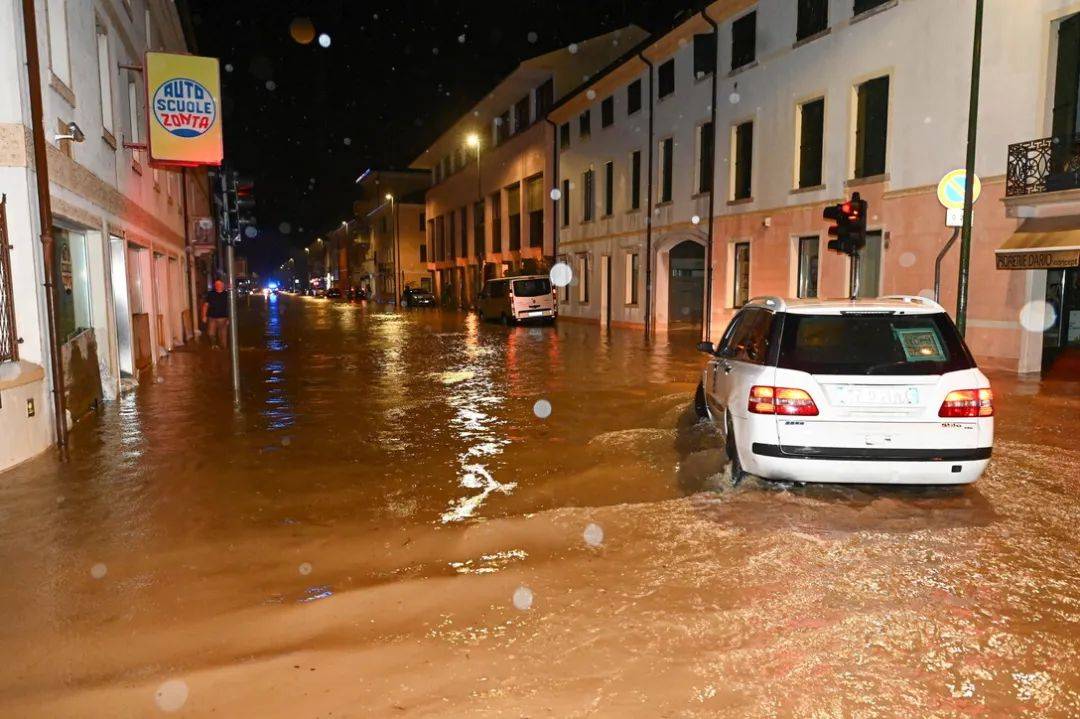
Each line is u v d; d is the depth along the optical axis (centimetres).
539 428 941
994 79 1502
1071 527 545
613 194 3266
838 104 1909
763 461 589
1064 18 1391
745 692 334
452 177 5894
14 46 794
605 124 3319
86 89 1088
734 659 362
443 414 1050
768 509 586
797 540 519
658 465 738
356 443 862
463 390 1288
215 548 523
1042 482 663
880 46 1769
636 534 536
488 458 783
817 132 2009
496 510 604
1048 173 1381
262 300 9038
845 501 605
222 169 1201
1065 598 427
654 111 2862
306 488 674
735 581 452
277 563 494
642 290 3034
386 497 645
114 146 1262
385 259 8100
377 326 3325
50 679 353
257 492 662
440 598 435
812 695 332
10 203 804
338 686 342
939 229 1634
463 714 320
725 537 527
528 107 4284
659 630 391
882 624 396
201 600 437
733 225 2362
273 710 324
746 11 2259
